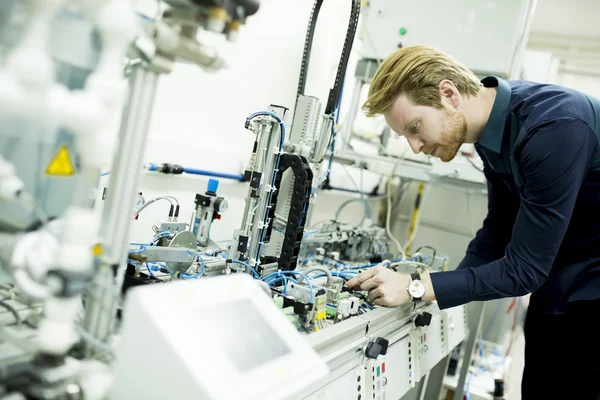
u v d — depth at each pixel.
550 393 1.56
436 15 2.30
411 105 1.30
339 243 2.20
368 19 2.46
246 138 2.14
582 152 1.14
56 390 0.56
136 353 0.54
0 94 0.51
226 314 0.64
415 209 3.45
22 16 0.55
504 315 3.24
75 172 0.69
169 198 1.69
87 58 0.65
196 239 1.32
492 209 1.76
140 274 1.13
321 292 1.24
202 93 1.84
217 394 0.50
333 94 1.72
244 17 0.70
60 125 0.58
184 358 0.51
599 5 3.33
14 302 0.77
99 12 0.57
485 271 1.26
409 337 1.49
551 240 1.17
